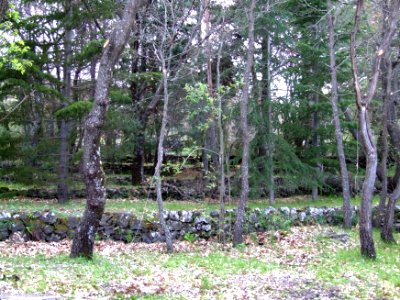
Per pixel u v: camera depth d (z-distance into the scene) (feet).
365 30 52.08
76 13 53.83
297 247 40.70
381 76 46.96
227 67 64.59
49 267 28.43
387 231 41.73
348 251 37.86
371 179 34.58
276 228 47.11
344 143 62.69
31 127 58.85
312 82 59.77
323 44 58.13
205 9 45.55
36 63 53.16
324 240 43.14
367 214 34.83
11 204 53.88
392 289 25.81
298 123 61.00
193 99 41.22
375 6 45.24
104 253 36.60
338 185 69.92
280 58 62.49
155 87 70.13
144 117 69.51
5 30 37.19
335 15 51.16
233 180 60.49
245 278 28.63
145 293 23.65
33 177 56.18
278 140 57.47
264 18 54.08
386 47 35.32
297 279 28.32
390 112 57.41
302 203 61.67
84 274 26.86
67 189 57.72
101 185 31.76
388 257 35.53
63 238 41.47
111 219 42.91
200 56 57.36
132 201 61.77
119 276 27.12
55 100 56.29
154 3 51.65
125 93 62.39
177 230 43.88
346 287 26.14
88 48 52.03
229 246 41.63
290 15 56.75
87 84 59.11
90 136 30.96
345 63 57.06
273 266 32.68
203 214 44.93
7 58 41.37
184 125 73.41
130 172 88.48
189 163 84.12
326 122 61.72
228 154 54.39
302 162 61.52
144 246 40.81
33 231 41.01
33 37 53.83
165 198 66.44
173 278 27.73
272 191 59.52
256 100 57.72
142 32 48.44
